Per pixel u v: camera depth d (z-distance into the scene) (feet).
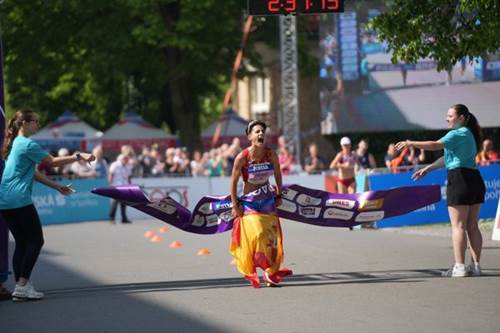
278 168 74.43
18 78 270.46
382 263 88.33
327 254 97.96
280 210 78.95
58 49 265.54
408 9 103.71
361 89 209.77
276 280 73.15
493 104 184.55
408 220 133.80
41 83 275.80
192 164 199.31
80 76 270.46
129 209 179.52
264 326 56.65
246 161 73.26
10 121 70.64
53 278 84.38
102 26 249.14
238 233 74.49
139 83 285.43
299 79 291.38
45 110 315.17
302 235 125.29
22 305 67.97
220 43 251.80
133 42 252.62
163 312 62.85
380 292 68.69
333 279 77.25
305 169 191.21
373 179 135.03
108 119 311.06
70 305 67.15
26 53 266.16
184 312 62.64
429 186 80.02
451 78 192.75
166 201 76.95
